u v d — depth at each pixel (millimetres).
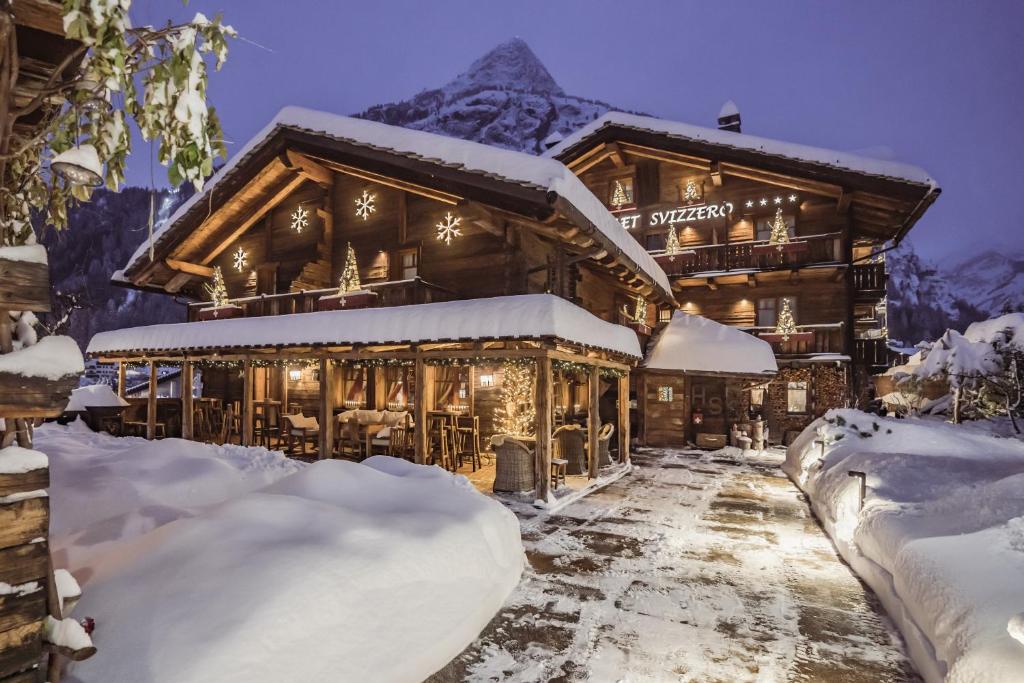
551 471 9039
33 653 2010
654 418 16906
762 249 18969
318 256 13781
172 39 2000
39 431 11922
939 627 3178
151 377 13070
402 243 12750
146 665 2266
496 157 9133
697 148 19359
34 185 2662
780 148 18219
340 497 4375
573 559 5688
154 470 5562
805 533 6789
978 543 3549
